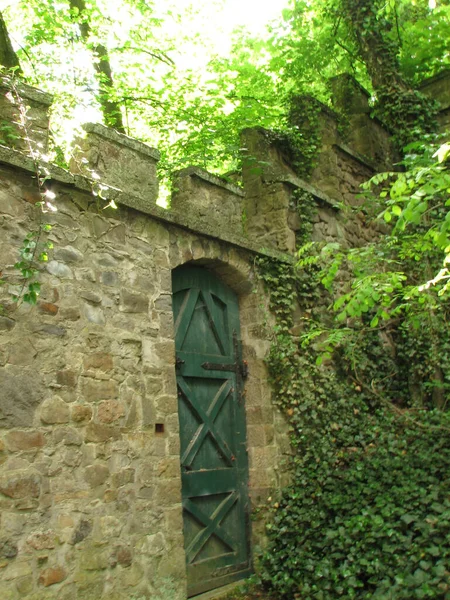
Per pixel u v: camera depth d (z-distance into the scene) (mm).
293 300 6680
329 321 7133
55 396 4160
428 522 4988
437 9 10570
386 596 4598
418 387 7699
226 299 6230
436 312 6906
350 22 9383
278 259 6539
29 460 3926
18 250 4121
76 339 4379
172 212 5273
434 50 10180
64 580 3953
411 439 6344
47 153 4496
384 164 9055
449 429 5957
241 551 5730
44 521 3924
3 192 4105
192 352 5668
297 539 5590
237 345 6227
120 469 4484
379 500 5414
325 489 5910
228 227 6172
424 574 4613
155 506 4676
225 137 8688
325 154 7922
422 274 7457
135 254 4984
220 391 5918
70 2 8609
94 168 4820
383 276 5180
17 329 4020
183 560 4785
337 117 8266
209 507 5531
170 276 5273
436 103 9180
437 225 4699
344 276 7641
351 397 6953
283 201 6891
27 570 3768
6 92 4355
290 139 7527
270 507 5902
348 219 8016
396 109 9031
